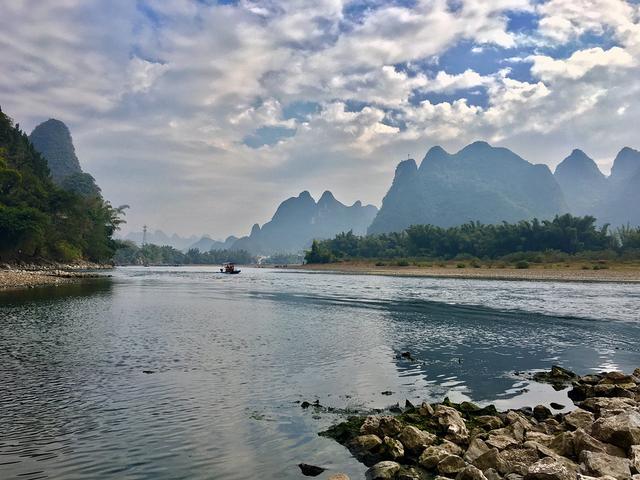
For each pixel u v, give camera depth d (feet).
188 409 42.16
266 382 51.65
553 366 58.34
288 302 147.23
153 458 31.91
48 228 388.57
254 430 37.37
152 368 56.95
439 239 554.05
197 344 72.90
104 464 30.86
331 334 84.89
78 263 460.96
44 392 46.57
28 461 31.12
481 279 291.17
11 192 387.14
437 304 141.79
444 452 31.30
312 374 55.62
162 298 156.46
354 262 596.70
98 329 85.92
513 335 87.15
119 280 270.67
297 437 36.06
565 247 451.94
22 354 63.82
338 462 31.76
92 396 45.57
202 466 30.81
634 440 31.17
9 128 491.72
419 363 62.95
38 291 165.48
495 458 29.58
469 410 41.78
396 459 32.12
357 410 42.78
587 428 35.06
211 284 252.62
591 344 79.10
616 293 183.42
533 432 35.45
